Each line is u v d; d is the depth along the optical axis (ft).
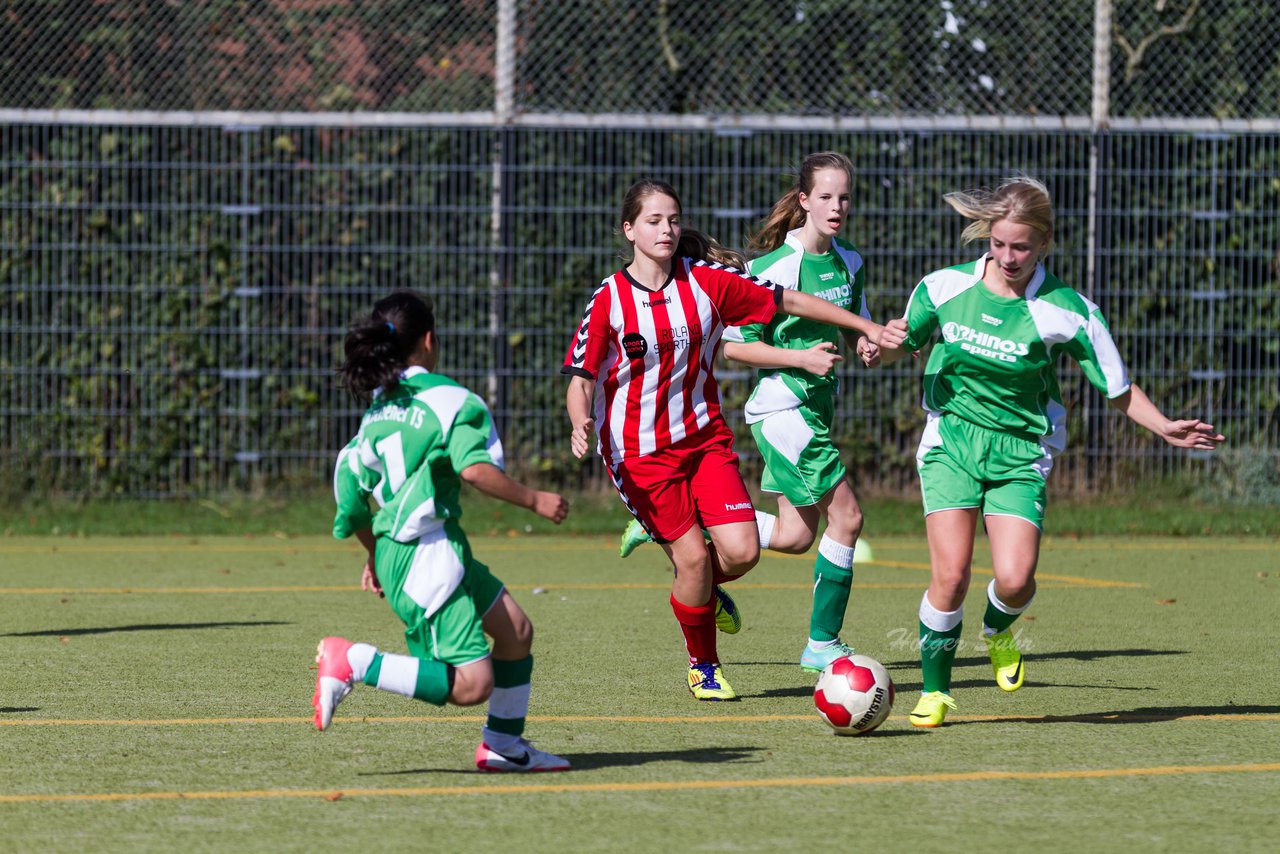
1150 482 180.04
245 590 126.52
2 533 169.37
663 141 177.58
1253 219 180.65
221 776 60.03
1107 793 56.90
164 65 184.75
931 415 75.00
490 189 177.47
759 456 176.86
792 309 78.28
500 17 179.11
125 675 85.30
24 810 54.29
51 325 176.86
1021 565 71.97
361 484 59.47
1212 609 115.34
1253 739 67.72
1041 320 71.20
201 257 177.06
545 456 178.60
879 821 52.70
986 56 183.73
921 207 177.47
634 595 123.65
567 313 177.68
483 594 59.67
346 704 77.30
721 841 50.01
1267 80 185.47
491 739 60.75
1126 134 178.70
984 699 79.41
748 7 183.62
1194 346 179.83
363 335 58.80
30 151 176.76
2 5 183.21
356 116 176.35
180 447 177.68
